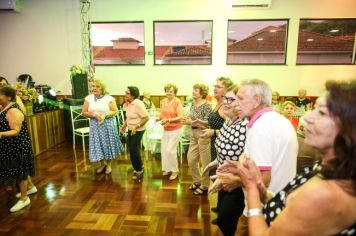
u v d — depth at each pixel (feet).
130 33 18.52
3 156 7.87
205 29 18.10
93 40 18.70
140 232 7.18
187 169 12.17
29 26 18.66
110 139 10.93
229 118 5.75
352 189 1.82
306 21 17.43
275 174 4.13
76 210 8.36
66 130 17.49
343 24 17.29
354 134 1.86
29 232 7.18
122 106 15.90
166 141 10.80
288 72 18.08
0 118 7.73
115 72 18.98
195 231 7.23
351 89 1.99
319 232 1.91
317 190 1.89
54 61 18.98
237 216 5.24
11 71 19.06
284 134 4.07
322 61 17.85
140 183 10.52
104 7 18.26
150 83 18.97
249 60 18.28
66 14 18.42
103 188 10.05
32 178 11.02
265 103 4.37
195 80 18.72
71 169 12.14
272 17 17.56
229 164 4.40
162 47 18.54
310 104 16.03
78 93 17.08
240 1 17.03
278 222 2.15
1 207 8.57
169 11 18.06
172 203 8.84
